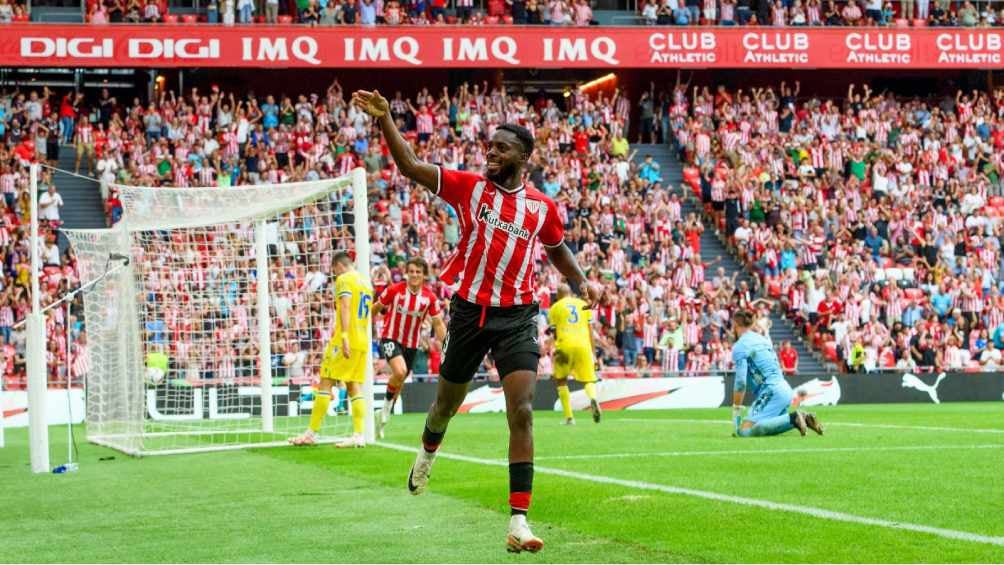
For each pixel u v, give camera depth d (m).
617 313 41.75
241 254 33.41
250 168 45.78
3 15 47.47
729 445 19.77
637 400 39.06
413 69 54.34
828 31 52.31
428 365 37.78
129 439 20.53
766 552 9.39
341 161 46.03
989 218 49.91
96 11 47.34
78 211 44.47
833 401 40.50
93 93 52.69
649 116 53.25
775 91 57.69
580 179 47.56
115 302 22.53
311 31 47.78
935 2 56.56
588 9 52.81
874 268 45.81
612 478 14.49
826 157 50.88
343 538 10.48
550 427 25.81
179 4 52.03
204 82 52.31
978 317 45.69
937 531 10.36
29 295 39.03
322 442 21.19
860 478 14.47
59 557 9.83
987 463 16.36
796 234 47.16
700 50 51.22
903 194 50.03
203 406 32.19
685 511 11.52
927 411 33.22
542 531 10.61
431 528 10.94
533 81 57.00
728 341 42.88
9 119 45.44
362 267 21.17
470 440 21.22
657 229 45.72
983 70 58.12
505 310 10.05
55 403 33.91
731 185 47.81
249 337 32.28
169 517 12.05
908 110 54.59
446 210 44.25
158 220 19.98
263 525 11.34
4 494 14.45
